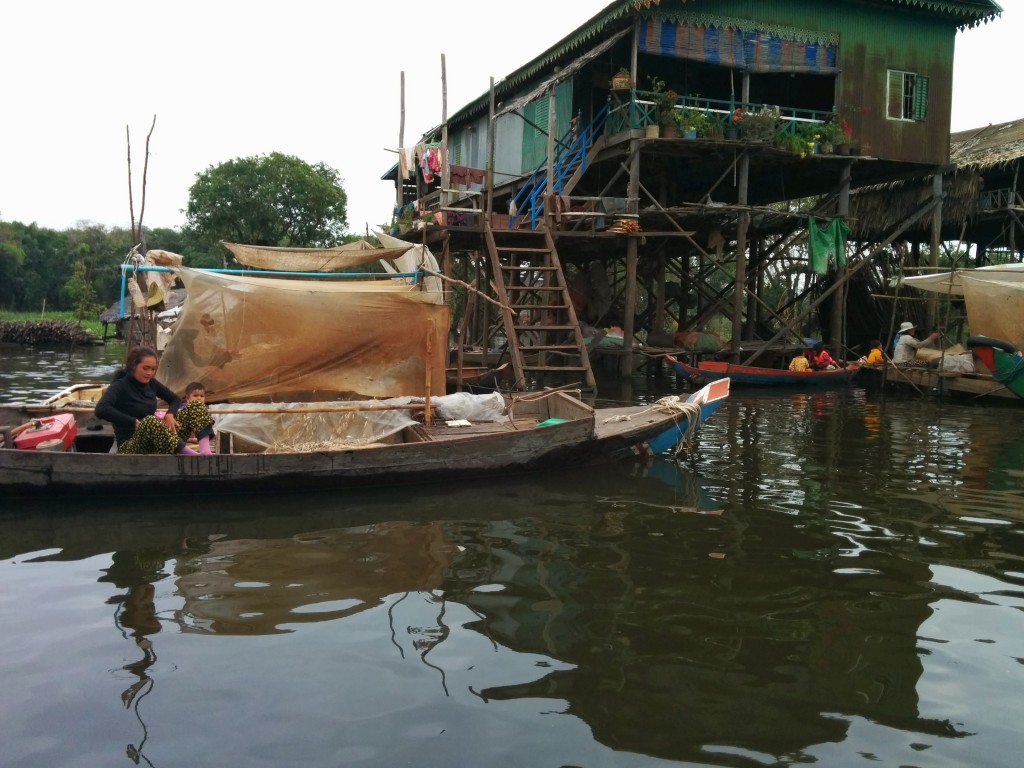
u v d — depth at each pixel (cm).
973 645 401
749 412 1197
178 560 506
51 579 472
